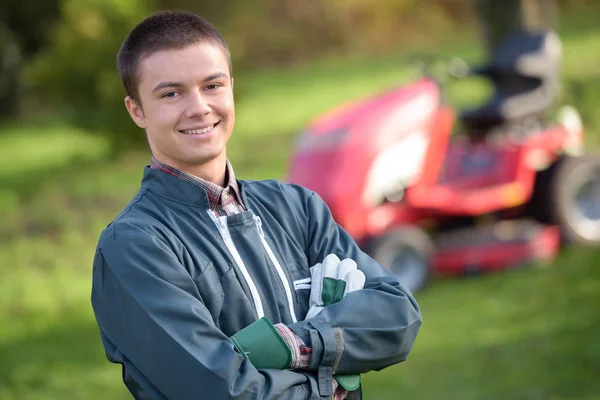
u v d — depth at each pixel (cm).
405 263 841
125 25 1712
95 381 695
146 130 263
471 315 743
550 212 893
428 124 868
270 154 1614
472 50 2653
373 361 254
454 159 932
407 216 865
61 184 1595
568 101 1300
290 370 244
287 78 2786
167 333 232
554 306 730
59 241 1207
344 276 267
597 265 825
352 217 834
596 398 537
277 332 242
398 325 258
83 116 1750
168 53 249
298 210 281
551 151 915
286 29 3288
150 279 236
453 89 2000
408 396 584
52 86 1752
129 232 243
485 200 874
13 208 1438
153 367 234
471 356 646
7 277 1048
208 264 247
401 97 884
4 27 2414
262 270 255
